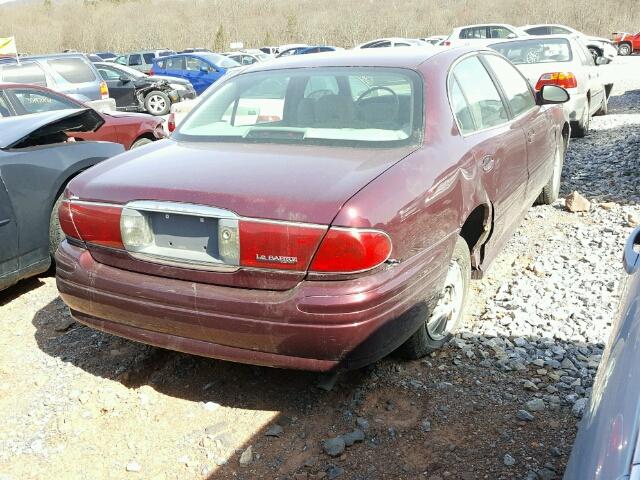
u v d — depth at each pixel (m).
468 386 3.18
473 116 3.74
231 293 2.70
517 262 4.74
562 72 8.62
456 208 3.14
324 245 2.54
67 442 2.88
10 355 3.66
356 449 2.77
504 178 3.91
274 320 2.63
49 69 11.50
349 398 3.11
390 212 2.65
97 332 3.90
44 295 4.53
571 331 3.67
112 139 7.45
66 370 3.47
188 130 3.68
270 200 2.62
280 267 2.62
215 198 2.69
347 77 3.59
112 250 2.96
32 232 4.37
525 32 20.73
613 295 4.07
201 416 3.04
